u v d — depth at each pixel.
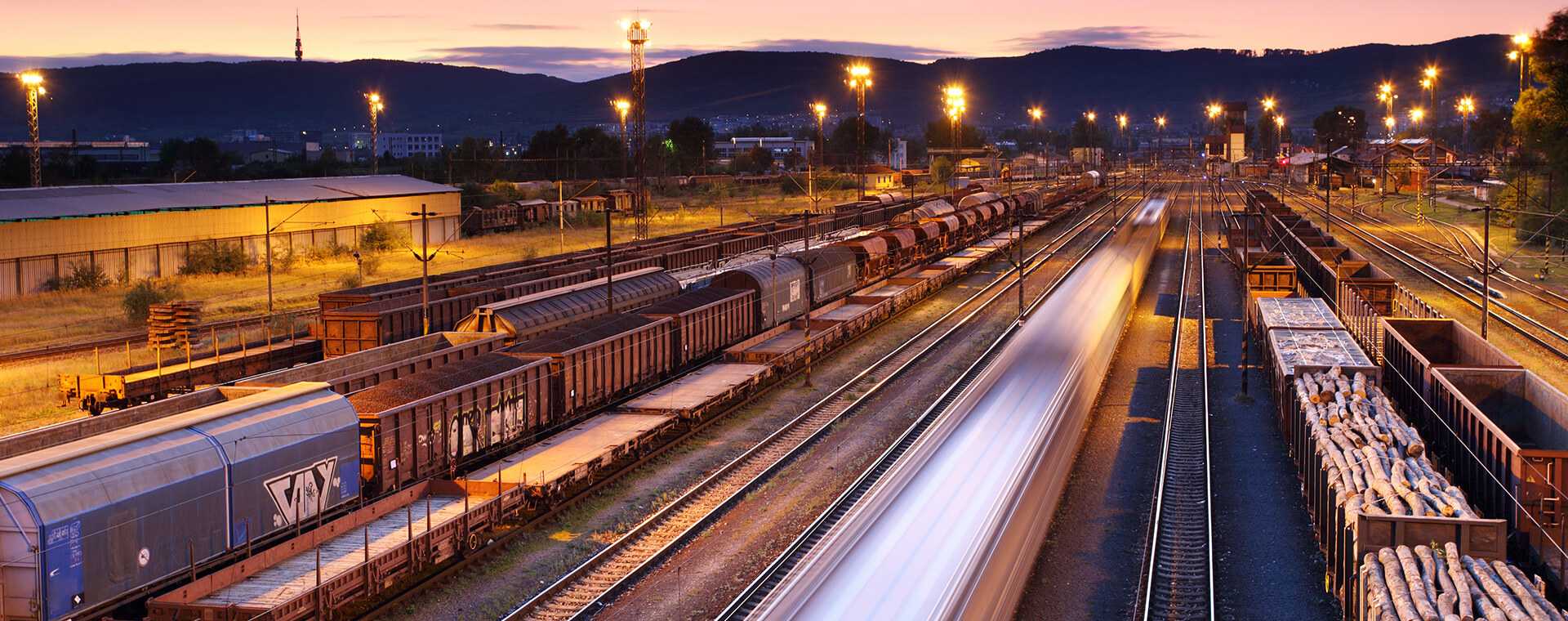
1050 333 48.41
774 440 37.88
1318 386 33.19
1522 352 52.12
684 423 38.44
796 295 59.16
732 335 51.31
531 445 34.59
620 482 33.22
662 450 36.34
